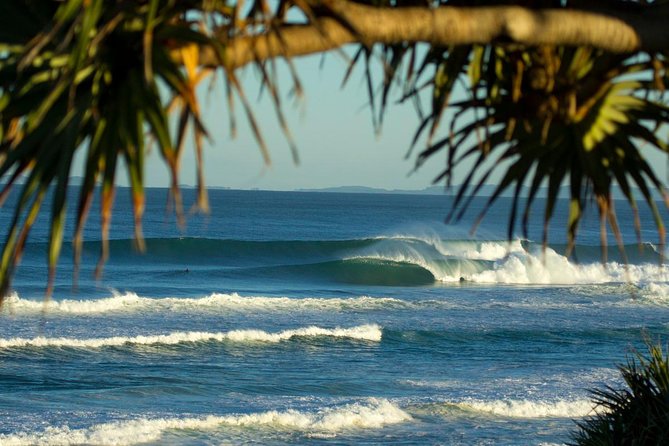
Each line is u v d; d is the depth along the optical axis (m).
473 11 3.13
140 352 36.59
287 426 25.06
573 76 3.65
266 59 2.88
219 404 27.91
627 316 50.75
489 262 74.00
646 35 3.36
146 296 56.75
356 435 24.36
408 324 46.09
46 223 107.00
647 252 83.94
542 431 24.81
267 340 40.28
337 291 63.59
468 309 52.84
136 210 2.54
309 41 2.95
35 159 2.74
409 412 27.00
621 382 32.28
